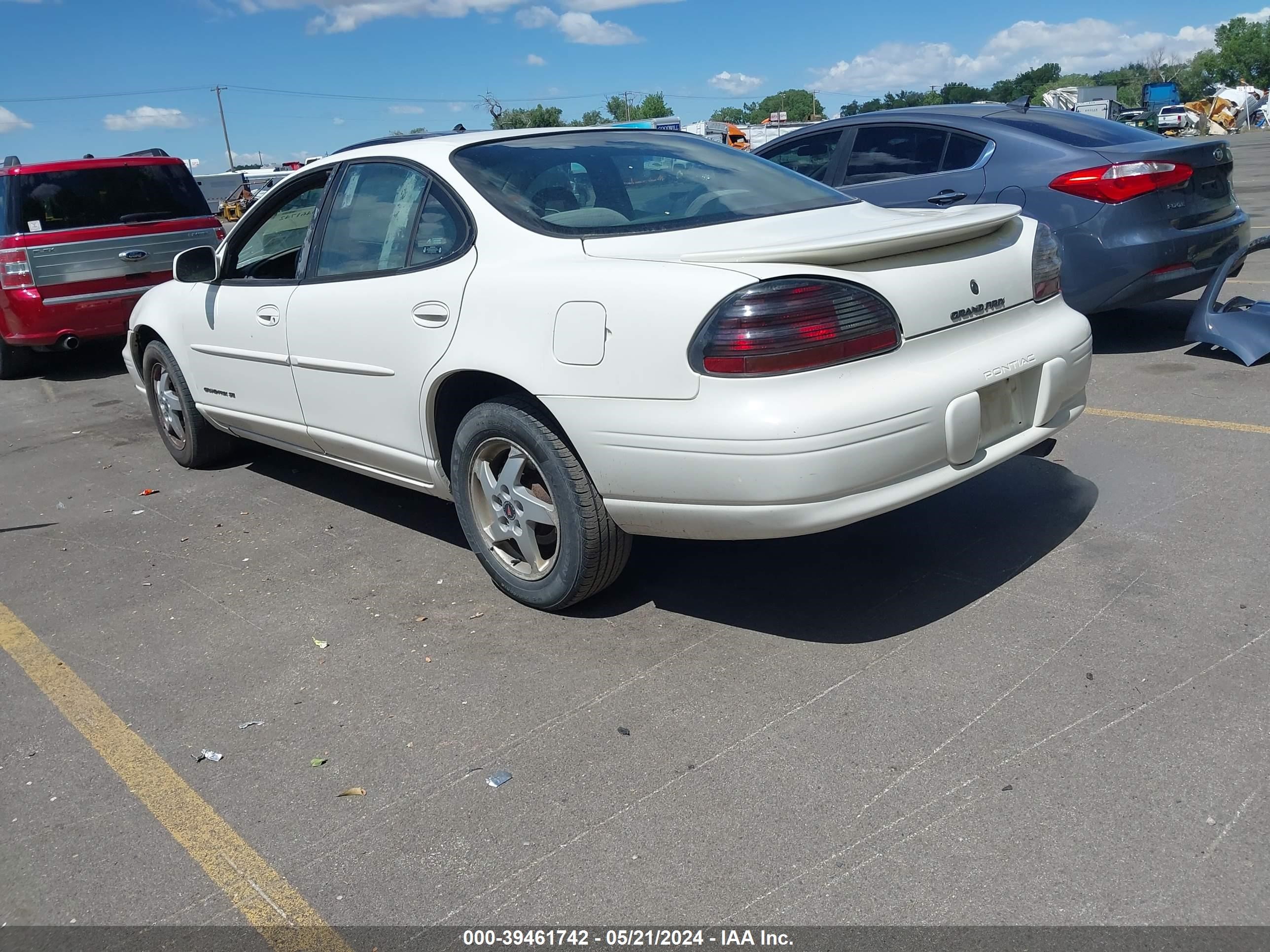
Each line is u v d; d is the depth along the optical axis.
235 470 5.87
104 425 7.33
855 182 6.98
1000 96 131.88
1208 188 6.23
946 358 3.08
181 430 5.82
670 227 3.41
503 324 3.33
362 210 4.09
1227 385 5.68
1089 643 3.14
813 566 3.86
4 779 2.97
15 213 8.55
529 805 2.63
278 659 3.53
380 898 2.36
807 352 2.79
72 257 8.64
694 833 2.47
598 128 4.22
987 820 2.42
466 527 3.78
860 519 2.90
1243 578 3.45
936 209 3.85
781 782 2.63
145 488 5.66
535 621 3.63
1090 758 2.61
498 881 2.38
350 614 3.83
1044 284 3.52
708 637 3.40
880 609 3.49
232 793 2.80
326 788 2.79
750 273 2.84
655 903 2.27
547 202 3.58
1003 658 3.11
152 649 3.70
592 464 3.15
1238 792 2.44
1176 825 2.36
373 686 3.29
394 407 3.86
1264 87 110.69
